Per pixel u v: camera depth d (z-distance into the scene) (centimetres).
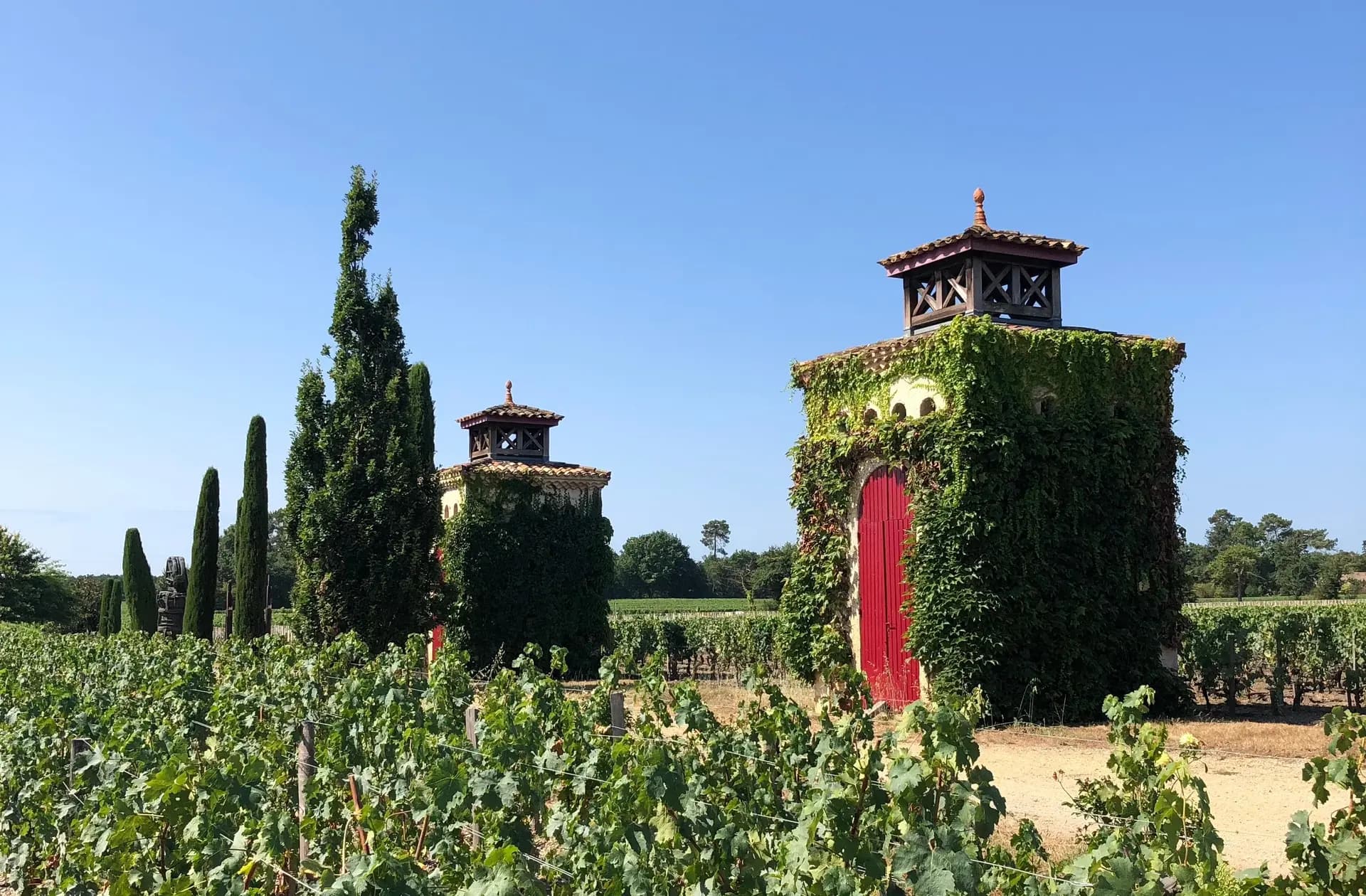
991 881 397
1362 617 1662
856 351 1745
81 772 769
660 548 8588
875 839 430
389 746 714
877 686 1633
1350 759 435
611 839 479
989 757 1220
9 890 789
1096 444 1575
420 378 2419
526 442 2945
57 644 1948
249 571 2875
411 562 2189
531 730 646
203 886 543
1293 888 400
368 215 2316
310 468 2233
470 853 539
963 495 1487
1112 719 554
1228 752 1191
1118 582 1558
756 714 723
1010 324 1630
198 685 1084
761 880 443
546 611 2636
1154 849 441
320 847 611
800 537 1803
